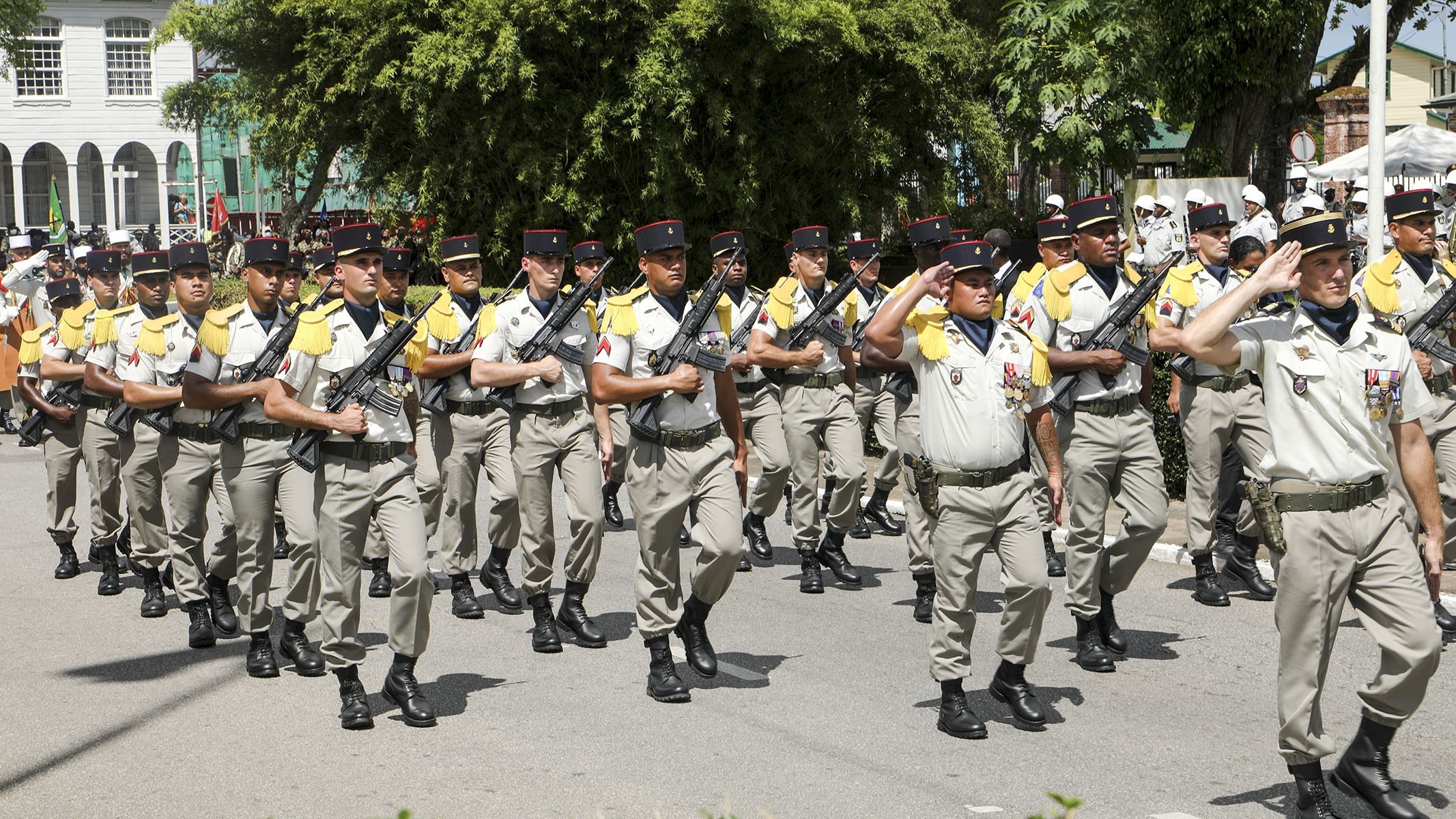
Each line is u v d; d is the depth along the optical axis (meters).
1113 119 17.42
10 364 17.11
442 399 8.33
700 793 5.34
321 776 5.62
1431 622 4.85
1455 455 7.48
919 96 17.45
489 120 16.34
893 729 6.10
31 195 48.88
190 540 7.88
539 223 16.91
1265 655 7.21
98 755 5.94
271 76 18.38
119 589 9.33
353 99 17.61
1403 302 7.54
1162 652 7.29
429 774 5.62
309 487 6.98
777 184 17.44
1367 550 4.89
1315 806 4.93
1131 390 7.04
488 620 8.30
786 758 5.74
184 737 6.16
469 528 8.47
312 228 28.39
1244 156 20.05
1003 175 18.42
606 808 5.20
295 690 6.92
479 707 6.52
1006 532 5.96
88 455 9.18
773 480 9.16
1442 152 20.84
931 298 6.20
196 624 7.86
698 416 6.68
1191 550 8.27
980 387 5.90
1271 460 5.03
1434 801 5.16
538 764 5.71
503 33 15.64
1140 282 7.04
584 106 16.33
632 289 7.11
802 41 16.17
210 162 43.12
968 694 6.62
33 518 12.05
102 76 47.53
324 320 6.29
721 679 6.93
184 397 6.88
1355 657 7.02
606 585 9.16
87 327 9.43
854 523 9.80
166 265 8.53
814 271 9.09
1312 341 4.95
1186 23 19.30
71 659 7.58
